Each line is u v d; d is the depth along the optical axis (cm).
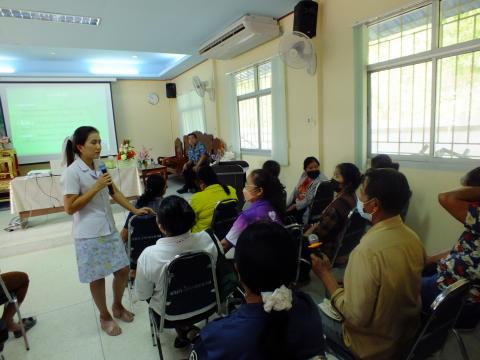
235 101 575
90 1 343
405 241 109
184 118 823
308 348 74
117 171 484
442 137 277
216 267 159
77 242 188
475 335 185
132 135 848
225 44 478
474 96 251
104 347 191
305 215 284
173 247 148
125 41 496
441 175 278
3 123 684
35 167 726
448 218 276
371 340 115
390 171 111
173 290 147
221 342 70
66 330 210
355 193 211
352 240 207
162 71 793
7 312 199
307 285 240
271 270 70
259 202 189
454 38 258
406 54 295
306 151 421
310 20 357
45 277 291
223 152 617
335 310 126
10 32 429
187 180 613
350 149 358
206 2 368
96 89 767
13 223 453
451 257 137
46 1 338
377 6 304
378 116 331
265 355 68
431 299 139
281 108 450
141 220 213
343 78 352
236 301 171
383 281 104
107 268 193
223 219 234
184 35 486
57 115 733
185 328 185
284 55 360
